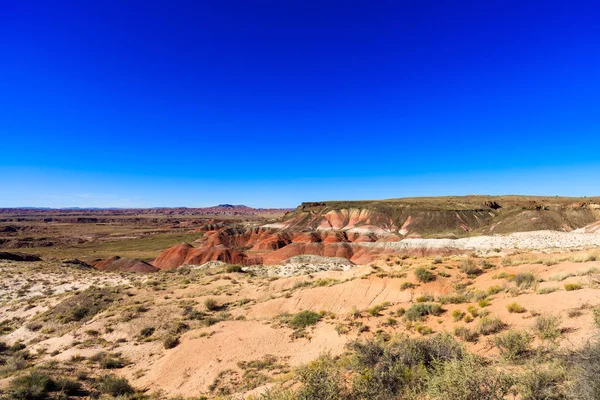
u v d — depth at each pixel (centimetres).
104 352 2230
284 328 2117
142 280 4878
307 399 806
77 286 4656
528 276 1755
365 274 3053
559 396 583
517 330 1082
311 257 7362
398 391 787
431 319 1595
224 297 3312
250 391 1268
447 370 661
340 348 1606
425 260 3297
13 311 3600
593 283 1353
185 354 1975
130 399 1534
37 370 1791
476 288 2034
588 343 690
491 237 7844
